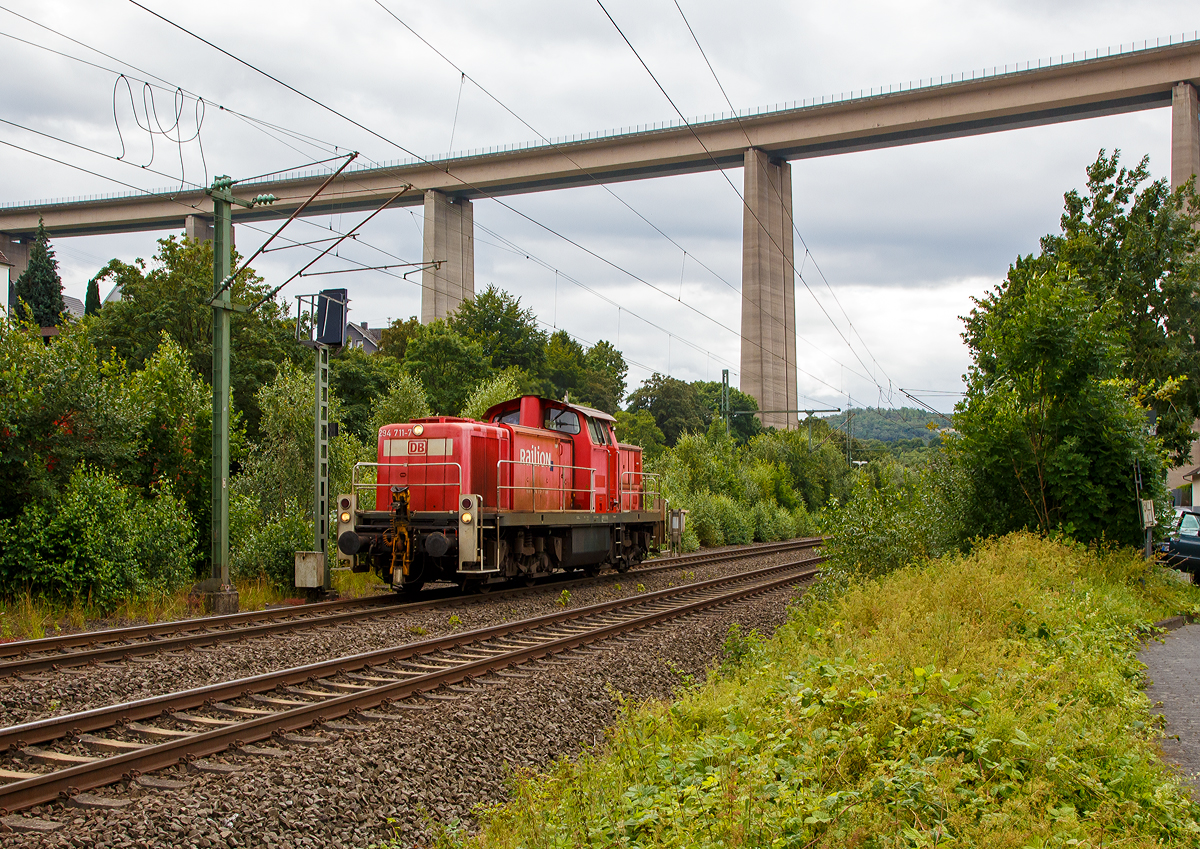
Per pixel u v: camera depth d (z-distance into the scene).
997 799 4.94
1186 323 22.38
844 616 10.71
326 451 16.41
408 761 6.58
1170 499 16.23
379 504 16.70
